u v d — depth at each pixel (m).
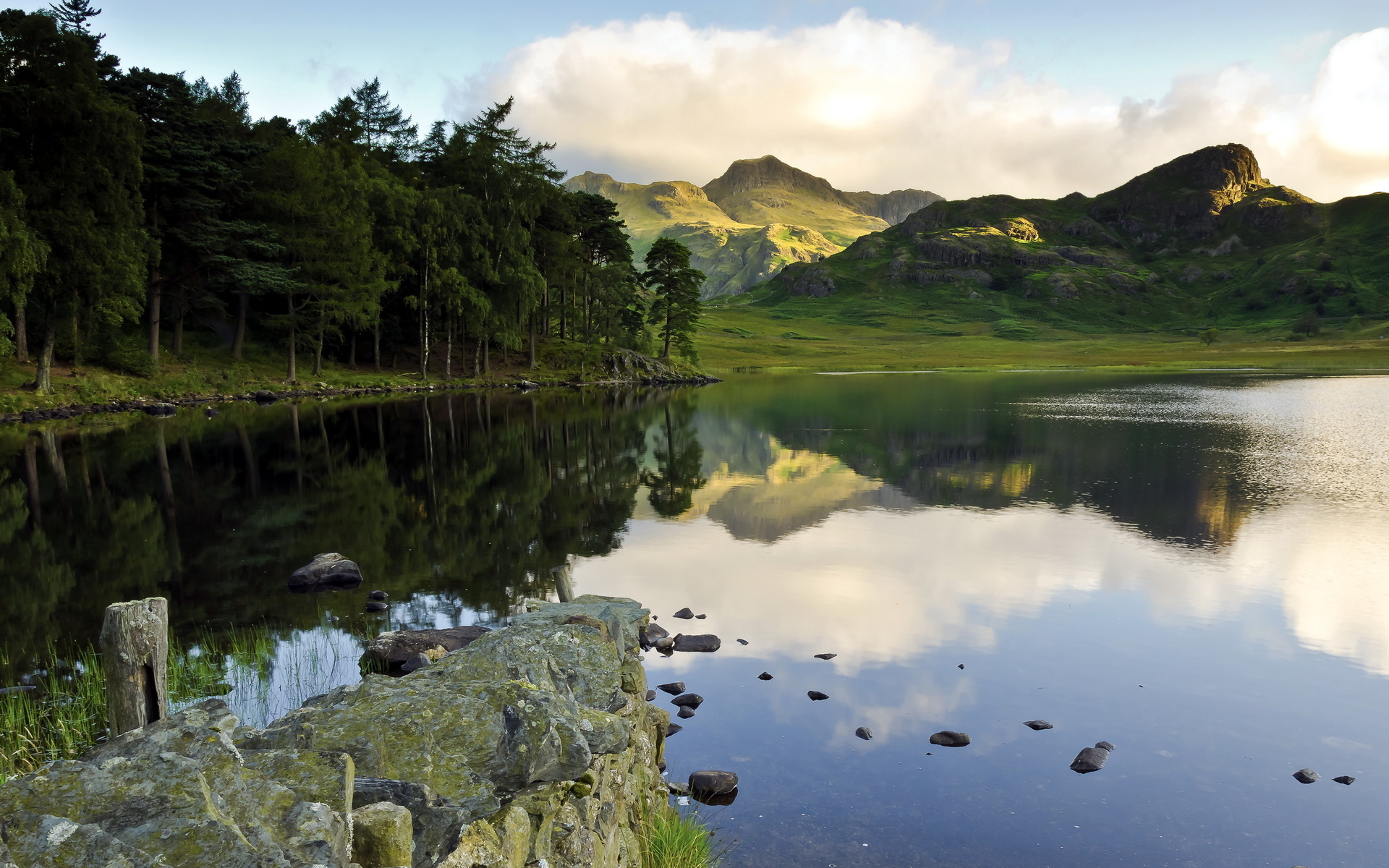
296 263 68.62
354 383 71.88
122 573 16.86
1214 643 13.72
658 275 114.88
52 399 48.75
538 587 16.19
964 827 8.22
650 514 24.22
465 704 5.44
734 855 7.66
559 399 69.75
